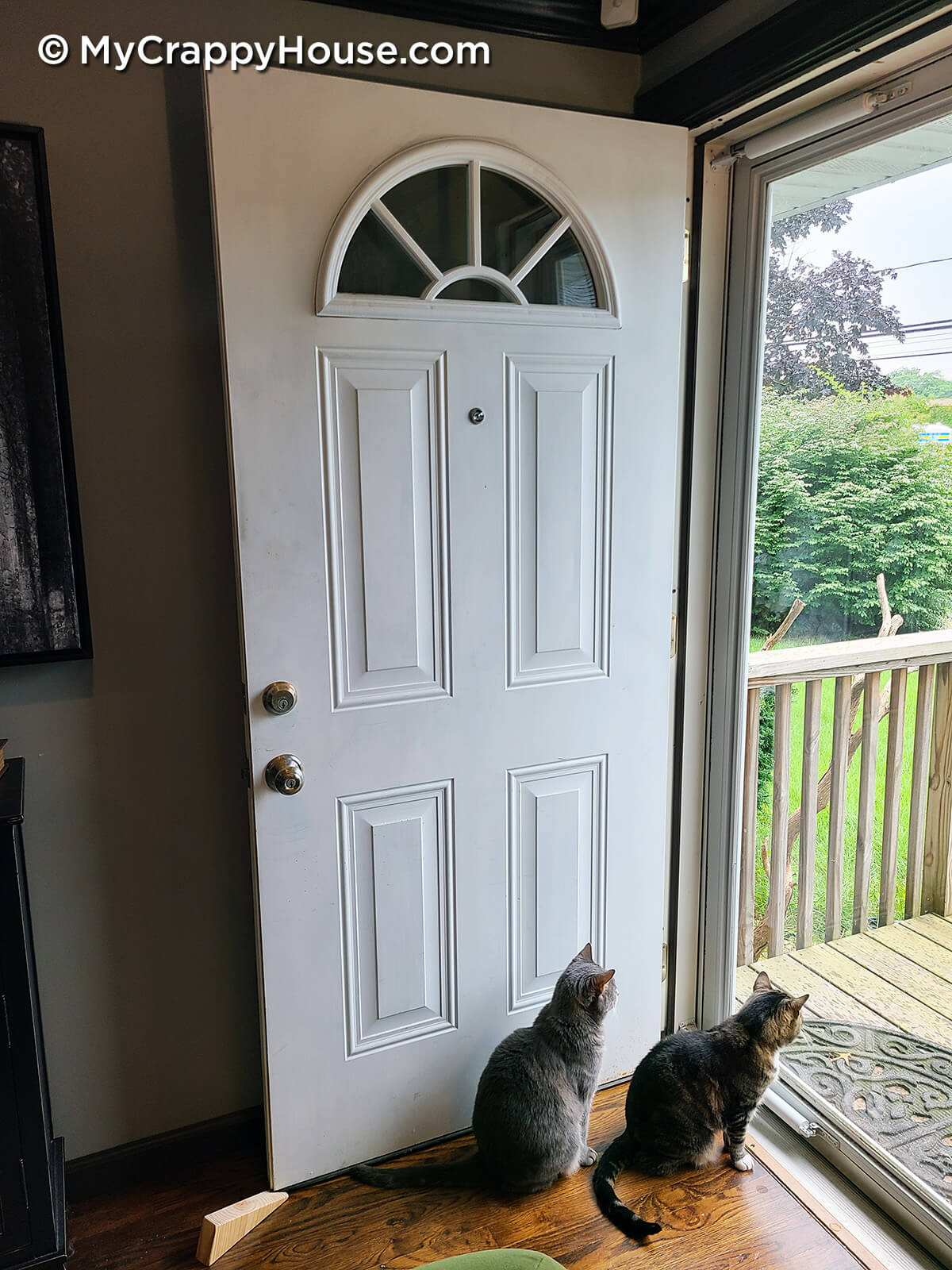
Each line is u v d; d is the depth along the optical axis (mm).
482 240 1604
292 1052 1684
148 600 1625
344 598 1594
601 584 1801
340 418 1532
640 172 1660
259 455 1485
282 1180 1717
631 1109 1745
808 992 2059
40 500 1503
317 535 1550
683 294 1796
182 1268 1574
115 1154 1761
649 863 1962
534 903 1859
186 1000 1785
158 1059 1782
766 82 1495
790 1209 1663
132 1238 1639
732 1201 1682
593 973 1696
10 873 1323
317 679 1595
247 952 1817
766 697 2137
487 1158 1667
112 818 1667
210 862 1756
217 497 1642
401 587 1628
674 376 1778
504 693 1748
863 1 1289
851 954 2018
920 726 1807
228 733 1726
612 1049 2006
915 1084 1810
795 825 2145
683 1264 1546
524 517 1698
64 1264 1489
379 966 1734
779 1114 1884
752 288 1787
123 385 1544
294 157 1419
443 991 1806
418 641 1663
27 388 1463
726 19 1557
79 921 1676
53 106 1427
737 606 1906
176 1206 1716
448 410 1595
